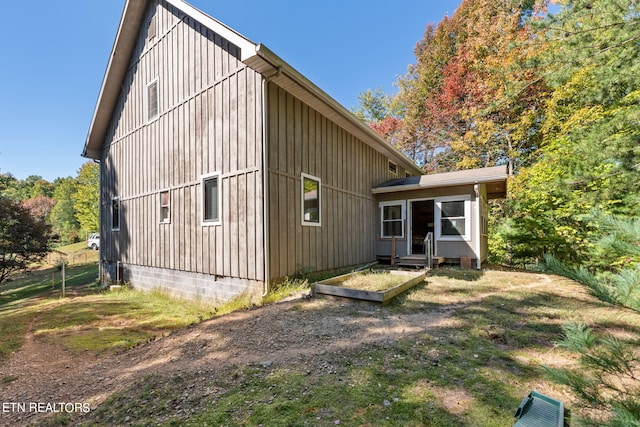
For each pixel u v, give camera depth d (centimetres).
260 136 628
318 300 531
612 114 923
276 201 647
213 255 727
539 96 1361
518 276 728
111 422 234
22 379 348
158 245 903
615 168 534
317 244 776
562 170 893
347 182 927
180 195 827
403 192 1022
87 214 2803
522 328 381
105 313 683
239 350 345
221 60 716
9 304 920
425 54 2056
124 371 335
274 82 639
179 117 834
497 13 1561
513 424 200
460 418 207
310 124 768
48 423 245
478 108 1563
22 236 1446
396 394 240
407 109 2153
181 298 812
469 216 880
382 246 1066
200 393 260
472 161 1645
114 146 1138
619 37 488
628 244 156
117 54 1018
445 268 853
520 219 1011
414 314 445
